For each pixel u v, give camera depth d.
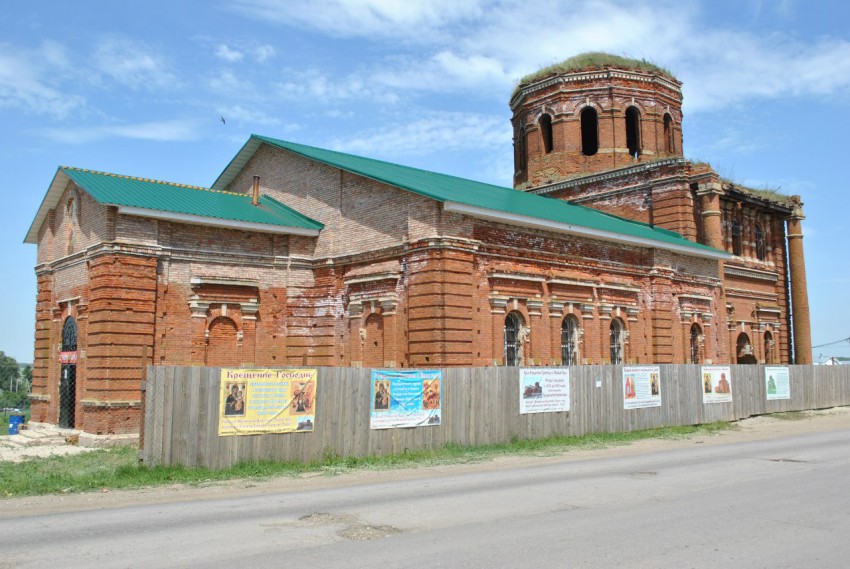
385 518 10.05
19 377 141.88
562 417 21.39
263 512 10.63
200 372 14.91
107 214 21.75
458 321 22.17
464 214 22.81
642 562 7.66
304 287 26.08
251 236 25.14
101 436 20.67
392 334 23.36
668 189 35.56
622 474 14.51
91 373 21.55
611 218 35.34
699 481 13.45
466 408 19.06
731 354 36.94
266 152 30.61
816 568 7.50
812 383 32.84
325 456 16.33
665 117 41.12
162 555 8.05
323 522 9.82
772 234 41.12
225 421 15.07
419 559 7.80
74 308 23.88
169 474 14.12
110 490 12.98
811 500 11.36
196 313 23.30
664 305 30.42
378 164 29.98
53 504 11.73
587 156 39.69
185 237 23.44
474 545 8.41
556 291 25.88
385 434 17.41
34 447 20.52
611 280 28.38
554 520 9.84
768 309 39.56
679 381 25.62
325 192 26.80
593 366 22.55
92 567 7.60
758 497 11.64
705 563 7.64
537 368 20.86
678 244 30.84
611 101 39.34
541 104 40.91
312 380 16.28
